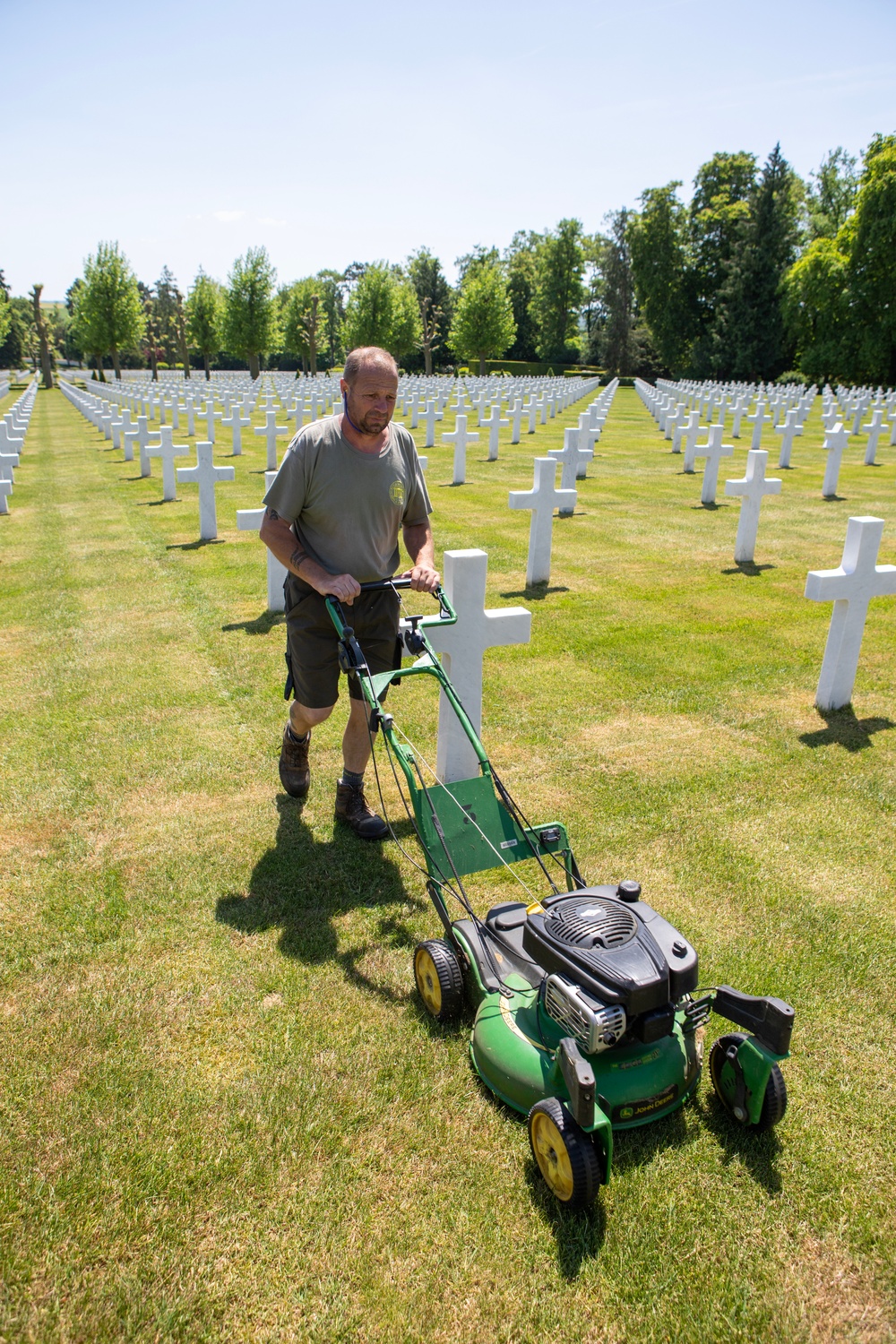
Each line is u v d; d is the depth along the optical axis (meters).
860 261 51.56
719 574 9.79
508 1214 2.49
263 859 4.32
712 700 6.33
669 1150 2.68
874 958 3.60
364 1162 2.66
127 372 115.12
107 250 64.56
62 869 4.26
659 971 2.48
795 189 71.44
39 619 8.29
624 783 5.07
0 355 147.25
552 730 5.80
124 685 6.61
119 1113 2.84
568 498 9.70
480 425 26.98
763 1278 2.32
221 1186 2.59
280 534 3.85
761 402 20.03
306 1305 2.26
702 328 75.31
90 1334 2.19
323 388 38.09
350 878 4.15
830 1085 2.96
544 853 3.61
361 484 3.84
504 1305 2.25
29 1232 2.45
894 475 17.92
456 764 4.86
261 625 7.97
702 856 4.32
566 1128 2.38
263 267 67.00
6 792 5.02
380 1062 3.04
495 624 4.66
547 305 96.38
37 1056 3.09
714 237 72.81
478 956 3.12
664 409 28.91
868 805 4.86
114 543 11.57
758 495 10.07
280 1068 3.02
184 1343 2.17
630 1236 2.42
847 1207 2.52
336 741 5.62
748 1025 2.66
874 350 51.59
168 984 3.45
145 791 5.01
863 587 5.88
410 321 70.88
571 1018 2.53
